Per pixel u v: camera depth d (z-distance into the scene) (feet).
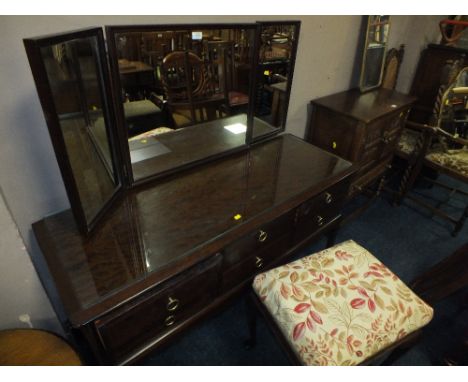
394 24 5.98
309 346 2.65
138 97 2.94
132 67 2.77
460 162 5.54
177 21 3.02
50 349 2.56
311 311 2.82
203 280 2.79
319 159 4.02
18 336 2.63
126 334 2.46
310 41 4.50
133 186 3.28
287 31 3.68
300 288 3.01
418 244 5.73
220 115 3.74
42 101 1.85
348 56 5.32
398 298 2.97
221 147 3.96
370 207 6.68
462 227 6.16
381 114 4.81
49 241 2.66
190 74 3.23
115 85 2.71
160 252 2.58
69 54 2.09
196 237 2.74
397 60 6.31
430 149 6.03
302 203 3.41
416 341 3.06
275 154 4.11
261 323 4.27
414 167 6.14
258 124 4.24
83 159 2.44
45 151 2.76
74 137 2.27
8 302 2.84
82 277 2.35
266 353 3.92
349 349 2.64
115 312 2.25
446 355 3.86
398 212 6.56
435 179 7.66
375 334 2.73
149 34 2.72
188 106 3.42
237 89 3.68
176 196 3.23
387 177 7.60
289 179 3.61
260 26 3.33
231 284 3.27
